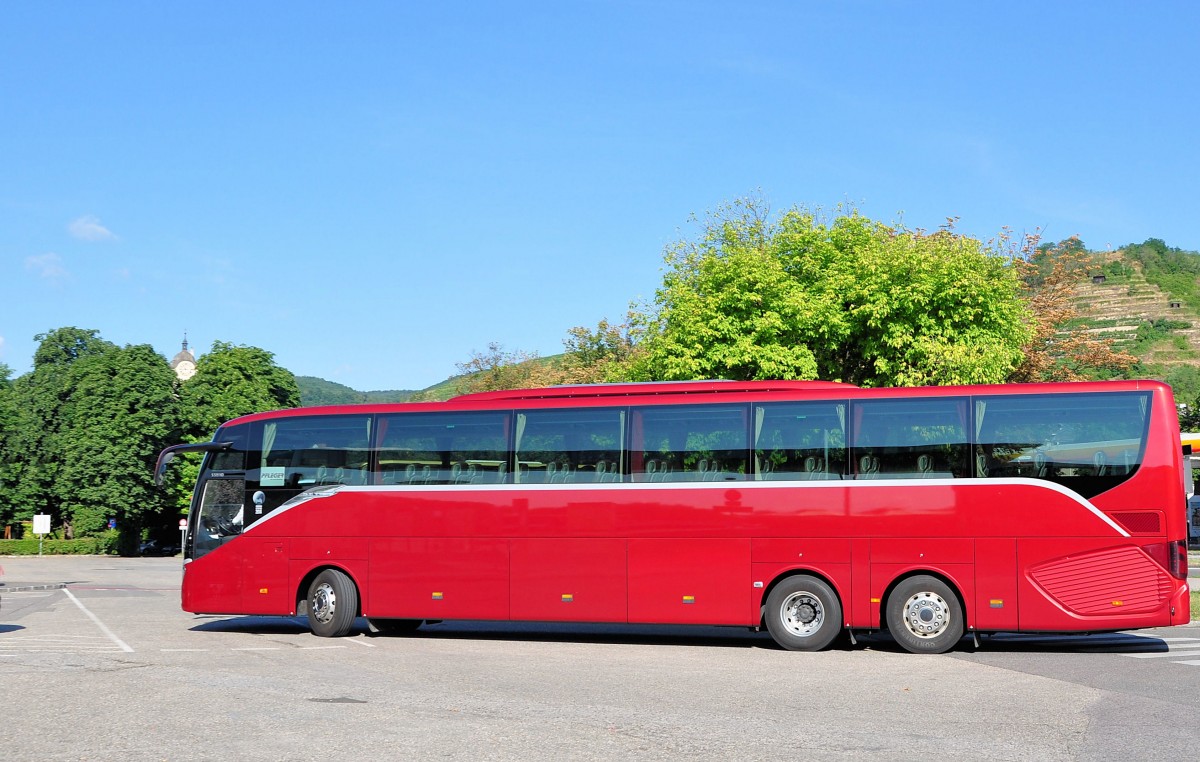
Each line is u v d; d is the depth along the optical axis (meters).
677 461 17.62
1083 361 52.91
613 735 9.61
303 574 19.30
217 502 20.05
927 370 32.88
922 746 9.20
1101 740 9.49
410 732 9.68
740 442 17.41
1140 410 16.16
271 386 81.38
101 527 74.75
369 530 18.98
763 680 13.52
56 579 42.84
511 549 18.12
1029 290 54.78
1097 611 15.89
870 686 12.98
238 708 10.97
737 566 17.12
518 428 18.45
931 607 16.45
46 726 9.94
